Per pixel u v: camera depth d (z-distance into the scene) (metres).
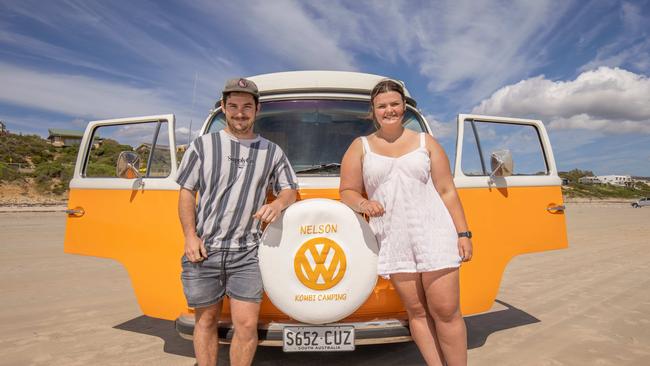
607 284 6.74
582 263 8.98
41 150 61.62
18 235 13.65
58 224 17.89
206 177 2.58
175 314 3.21
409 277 2.59
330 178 3.19
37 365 3.47
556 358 3.56
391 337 2.81
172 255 3.23
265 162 2.64
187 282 2.59
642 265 8.66
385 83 2.57
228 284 2.62
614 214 32.81
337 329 2.75
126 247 3.42
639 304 5.43
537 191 3.67
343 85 3.80
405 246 2.54
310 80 3.81
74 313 5.11
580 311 5.11
